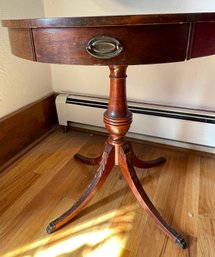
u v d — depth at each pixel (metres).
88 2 1.18
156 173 1.12
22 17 1.17
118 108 0.77
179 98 1.20
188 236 0.80
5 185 1.05
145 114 1.22
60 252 0.75
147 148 1.34
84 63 0.50
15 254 0.74
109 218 0.87
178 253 0.74
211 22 0.51
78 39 0.48
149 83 1.23
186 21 0.47
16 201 0.96
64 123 1.48
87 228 0.83
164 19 0.45
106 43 0.47
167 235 0.79
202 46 0.53
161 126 1.21
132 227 0.83
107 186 1.04
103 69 1.30
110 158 0.85
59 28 0.48
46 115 1.47
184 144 1.29
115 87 0.75
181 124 1.17
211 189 1.01
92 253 0.74
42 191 1.01
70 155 1.28
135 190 0.84
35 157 1.26
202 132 1.14
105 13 1.17
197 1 0.99
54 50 0.51
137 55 0.49
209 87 1.12
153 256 0.73
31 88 1.32
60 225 0.83
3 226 0.84
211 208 0.91
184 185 1.04
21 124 1.27
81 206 0.84
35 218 0.88
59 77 1.46
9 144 1.21
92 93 1.40
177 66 1.13
